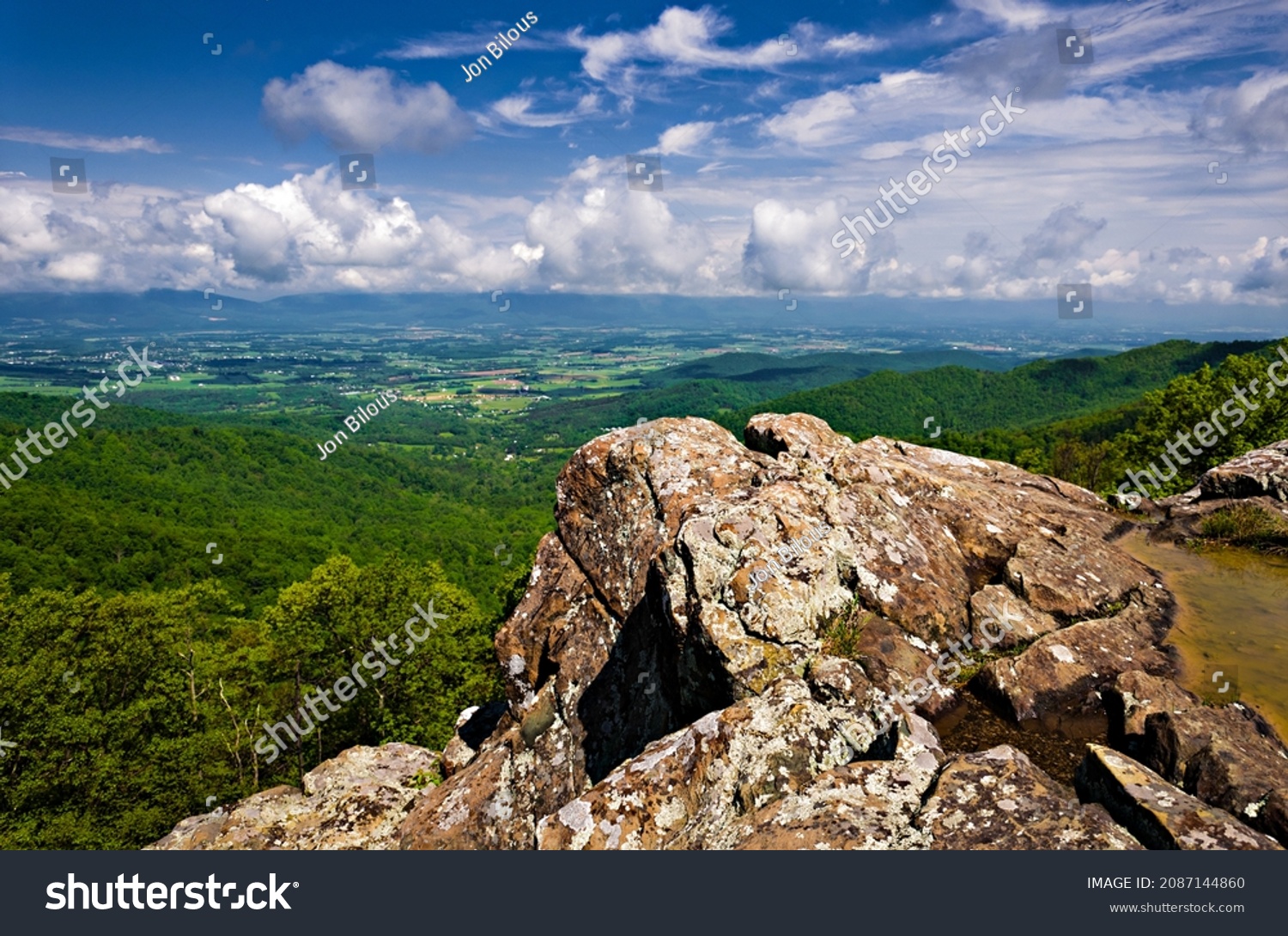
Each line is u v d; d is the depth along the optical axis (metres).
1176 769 6.55
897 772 6.66
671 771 7.46
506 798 10.35
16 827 23.77
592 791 7.46
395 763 13.95
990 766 6.30
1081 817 5.62
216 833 11.48
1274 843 5.14
